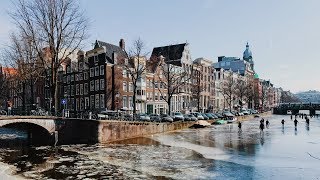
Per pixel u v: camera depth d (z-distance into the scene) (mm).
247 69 153625
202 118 68125
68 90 75312
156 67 74812
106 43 68938
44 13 41344
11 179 22844
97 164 27953
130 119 48375
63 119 40625
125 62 66812
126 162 28656
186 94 86250
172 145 38594
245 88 117188
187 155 31844
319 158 30141
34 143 41688
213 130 57562
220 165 27141
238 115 88688
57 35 41781
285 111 134125
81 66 71750
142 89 69500
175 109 81062
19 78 52812
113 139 42406
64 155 32438
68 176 23938
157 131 51125
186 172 24750
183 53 85625
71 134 40750
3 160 30094
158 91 75062
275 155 31750
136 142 41219
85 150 35281
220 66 157000
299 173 24250
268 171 24938
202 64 97562
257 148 36188
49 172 25203
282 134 51312
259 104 162750
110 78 65062
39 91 82625
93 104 67500
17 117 36531
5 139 46156
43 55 46438
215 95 108250
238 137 46688
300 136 48281
